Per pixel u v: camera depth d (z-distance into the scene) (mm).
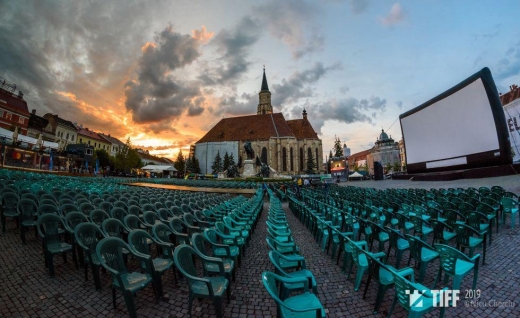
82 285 4426
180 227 6652
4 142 28406
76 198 9141
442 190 14680
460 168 25125
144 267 4355
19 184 11062
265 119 77188
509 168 20812
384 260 5441
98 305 3832
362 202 11398
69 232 5137
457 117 24953
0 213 7844
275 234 5926
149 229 6699
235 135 75438
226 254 4957
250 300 4184
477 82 22344
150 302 4035
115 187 16234
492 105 21500
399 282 3117
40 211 6172
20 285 4312
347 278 5062
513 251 6070
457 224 5434
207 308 3881
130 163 60062
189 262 3898
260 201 13594
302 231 9562
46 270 4953
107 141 75188
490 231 6648
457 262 4254
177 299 4148
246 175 42812
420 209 8445
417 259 4629
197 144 76750
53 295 4059
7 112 41562
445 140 26672
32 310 3621
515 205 8039
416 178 30125
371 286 4676
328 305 4000
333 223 8258
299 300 3207
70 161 41281
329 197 13922
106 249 3848
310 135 77062
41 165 34594
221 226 6230
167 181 30719
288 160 68000
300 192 21312
